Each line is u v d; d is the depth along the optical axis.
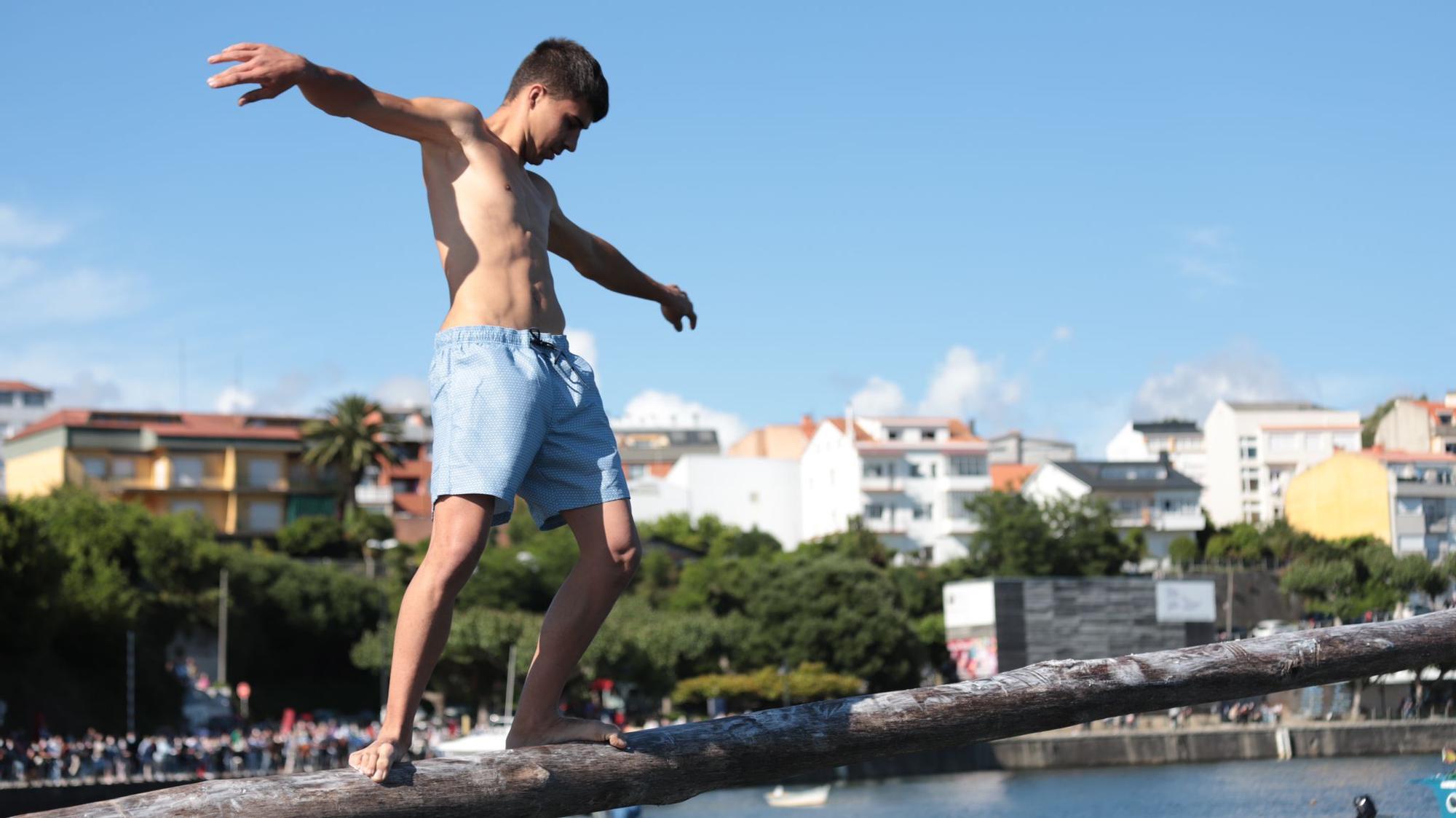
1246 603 79.81
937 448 112.62
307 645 72.62
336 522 87.25
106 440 89.31
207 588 68.31
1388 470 97.75
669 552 95.75
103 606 57.88
